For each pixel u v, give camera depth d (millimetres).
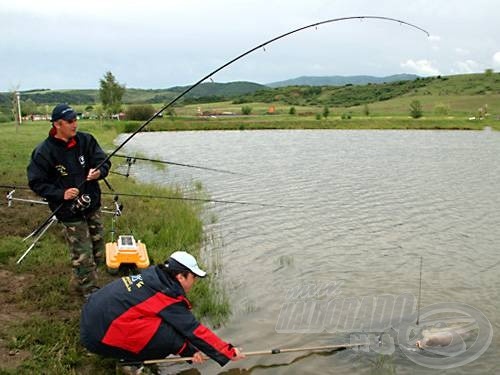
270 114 92438
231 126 66438
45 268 8391
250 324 7758
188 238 11609
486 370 6586
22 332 6316
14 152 22609
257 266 10383
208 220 13953
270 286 9312
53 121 6719
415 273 10133
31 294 7418
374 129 65750
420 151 35375
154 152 34344
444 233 13195
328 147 38938
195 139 48500
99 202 7391
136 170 23969
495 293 9133
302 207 16000
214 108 115750
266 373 6457
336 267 10422
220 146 40031
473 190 19422
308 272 10086
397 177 22641
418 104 80062
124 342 5438
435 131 61438
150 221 11938
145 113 72188
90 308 5539
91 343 5500
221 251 11242
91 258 7086
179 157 31078
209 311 8039
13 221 10906
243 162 28344
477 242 12398
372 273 10109
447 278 9898
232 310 8219
